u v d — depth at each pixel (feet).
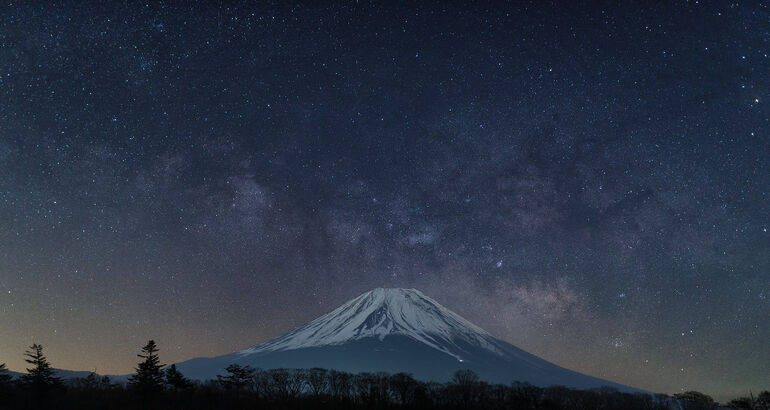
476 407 323.37
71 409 225.97
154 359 254.47
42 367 239.91
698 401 401.49
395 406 304.30
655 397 422.82
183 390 271.28
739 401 376.07
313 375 398.42
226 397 278.26
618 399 411.13
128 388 269.64
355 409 287.48
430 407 310.45
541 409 338.34
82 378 298.15
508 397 360.69
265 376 378.32
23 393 232.53
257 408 263.08
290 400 296.10
